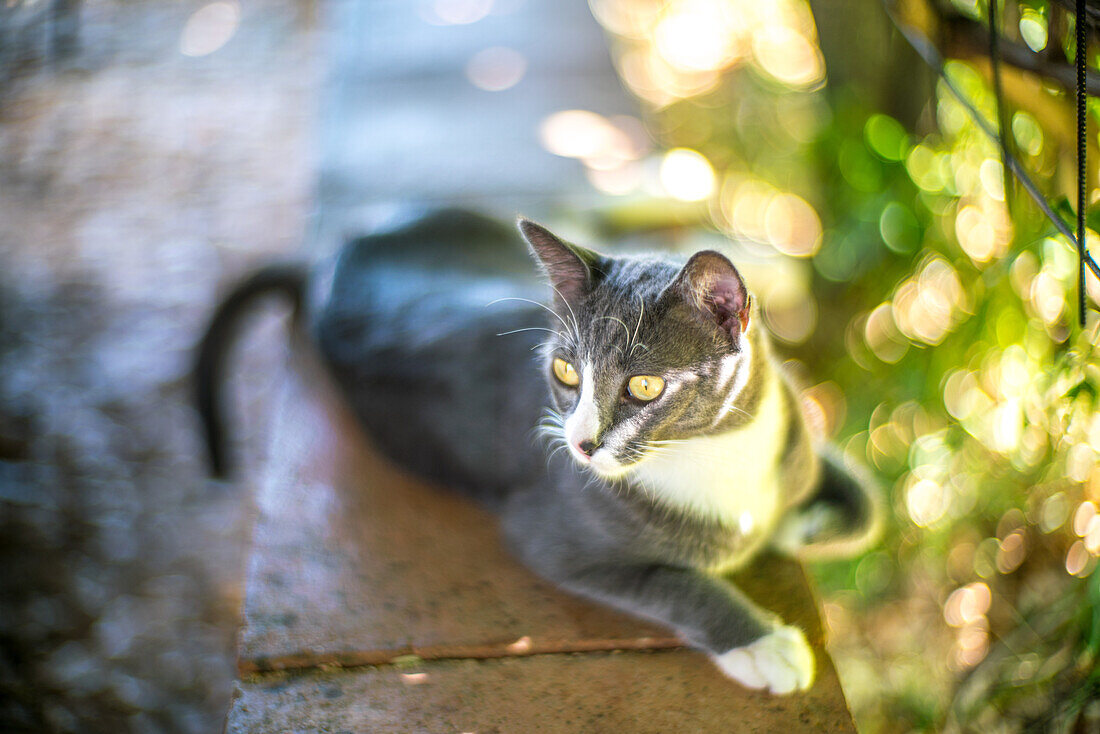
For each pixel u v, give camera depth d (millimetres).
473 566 833
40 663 1052
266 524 865
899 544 1020
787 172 1223
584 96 1250
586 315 785
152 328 1343
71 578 1107
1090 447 847
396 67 1335
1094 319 832
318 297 968
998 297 913
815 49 1182
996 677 898
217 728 1018
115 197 1522
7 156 1563
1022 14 791
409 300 919
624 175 1138
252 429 1202
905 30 795
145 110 1668
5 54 1640
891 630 1015
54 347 1310
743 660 758
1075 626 861
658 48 1488
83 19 1713
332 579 825
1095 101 779
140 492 1171
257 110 1663
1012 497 949
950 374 988
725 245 1062
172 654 1063
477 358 875
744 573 827
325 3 1735
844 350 1128
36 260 1428
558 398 812
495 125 1202
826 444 890
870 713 972
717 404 775
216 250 1439
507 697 760
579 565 810
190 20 1833
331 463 911
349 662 778
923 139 1010
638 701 756
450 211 998
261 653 778
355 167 1166
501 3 1444
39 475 1177
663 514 791
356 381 905
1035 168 838
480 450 865
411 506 876
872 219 1070
